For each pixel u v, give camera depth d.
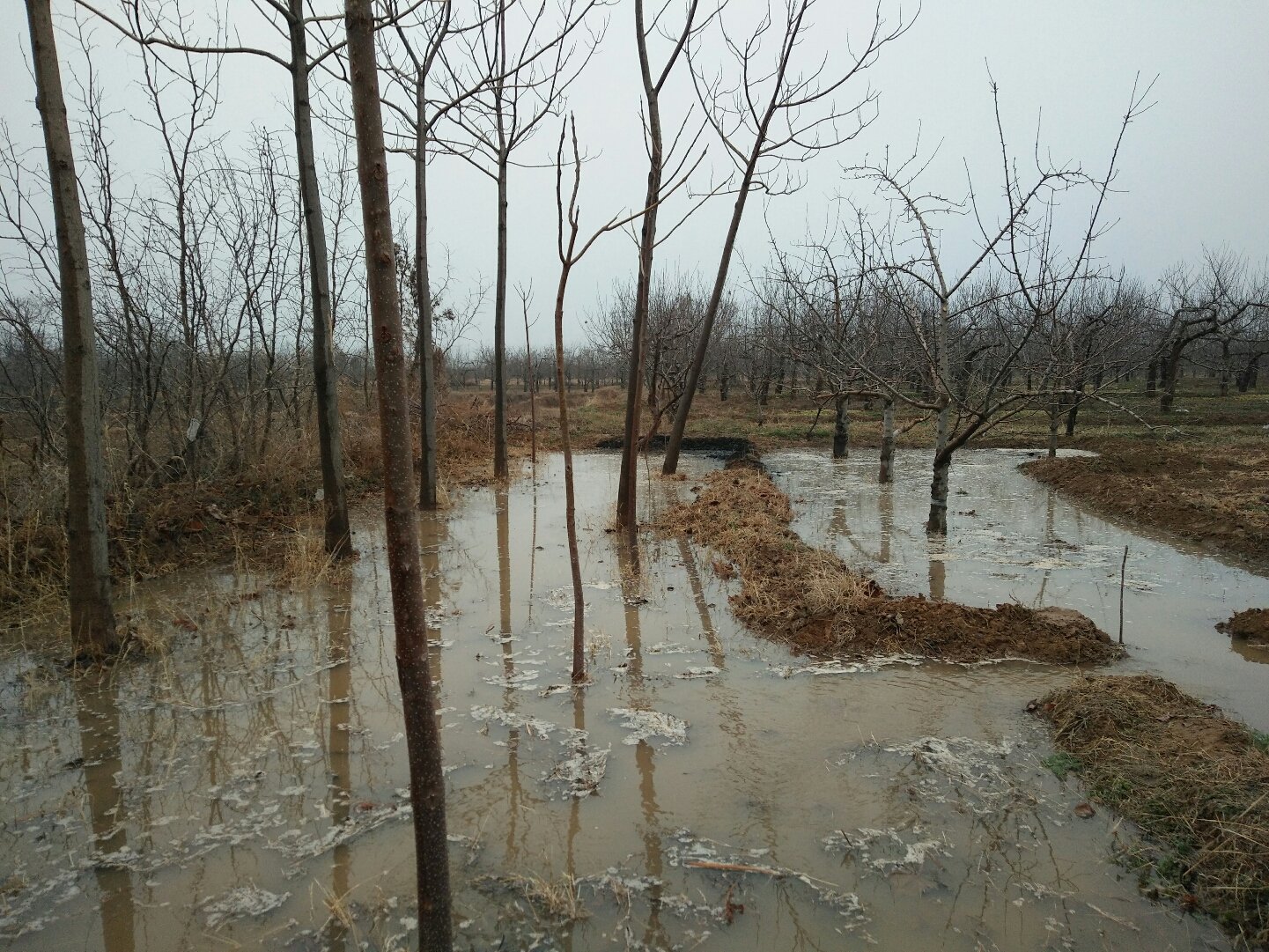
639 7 7.11
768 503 10.51
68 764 3.96
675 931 2.83
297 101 6.97
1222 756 3.68
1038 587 7.07
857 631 5.60
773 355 23.61
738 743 4.13
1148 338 22.58
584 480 13.71
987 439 20.27
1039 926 2.84
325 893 2.99
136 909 2.94
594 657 5.27
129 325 9.15
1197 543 8.78
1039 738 4.18
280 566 7.55
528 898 2.98
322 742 4.17
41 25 4.50
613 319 30.98
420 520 10.00
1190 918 2.88
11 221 8.12
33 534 6.80
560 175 3.76
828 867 3.16
